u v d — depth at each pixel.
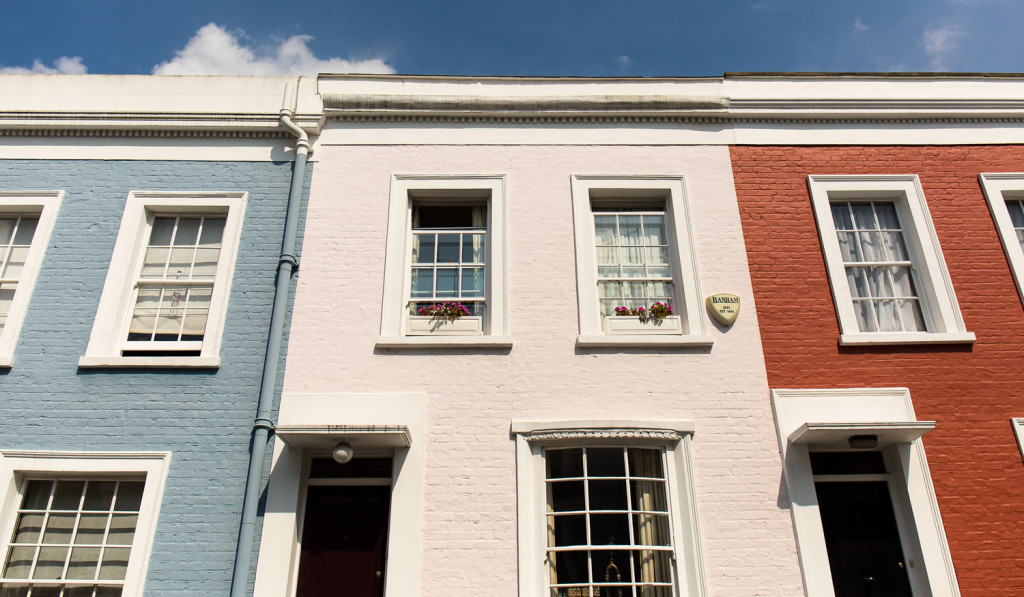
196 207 7.73
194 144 8.09
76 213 7.63
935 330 7.33
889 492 6.66
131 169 7.91
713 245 7.59
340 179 7.86
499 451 6.49
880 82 8.56
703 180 7.98
